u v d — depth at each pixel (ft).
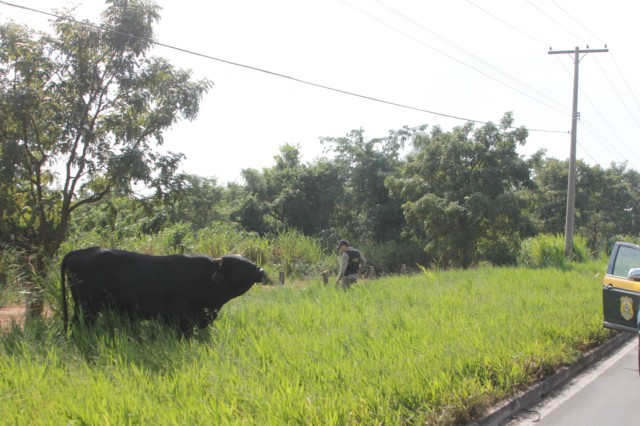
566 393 22.47
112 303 25.45
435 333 25.53
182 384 17.60
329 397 16.56
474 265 76.02
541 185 113.50
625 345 31.40
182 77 34.94
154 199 34.65
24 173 31.81
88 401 15.66
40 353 20.93
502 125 77.92
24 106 30.55
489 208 71.67
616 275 29.07
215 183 103.65
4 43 31.14
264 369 19.51
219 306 27.07
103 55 33.14
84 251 25.68
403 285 43.91
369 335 25.08
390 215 106.63
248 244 70.90
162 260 26.00
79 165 32.55
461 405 17.78
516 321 29.40
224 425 14.48
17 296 32.45
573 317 31.99
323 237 101.50
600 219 138.00
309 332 25.88
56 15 30.55
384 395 17.75
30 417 15.05
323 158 111.86
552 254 76.23
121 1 32.81
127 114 34.19
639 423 19.03
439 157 79.15
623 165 160.97
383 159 108.06
